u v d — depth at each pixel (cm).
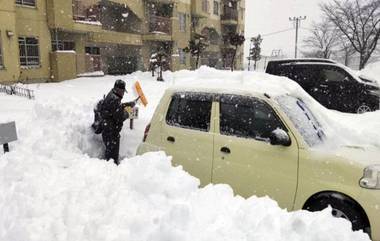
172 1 3134
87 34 2400
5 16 1733
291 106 441
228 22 4359
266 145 414
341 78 1053
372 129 588
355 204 369
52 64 2072
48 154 570
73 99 938
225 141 442
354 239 254
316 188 382
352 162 373
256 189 415
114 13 2789
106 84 1928
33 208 301
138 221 272
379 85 1086
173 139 487
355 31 3528
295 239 254
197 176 457
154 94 1434
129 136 743
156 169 359
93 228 268
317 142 413
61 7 2055
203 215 286
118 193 318
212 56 4259
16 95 1366
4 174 398
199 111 477
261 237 252
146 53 3075
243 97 445
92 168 403
